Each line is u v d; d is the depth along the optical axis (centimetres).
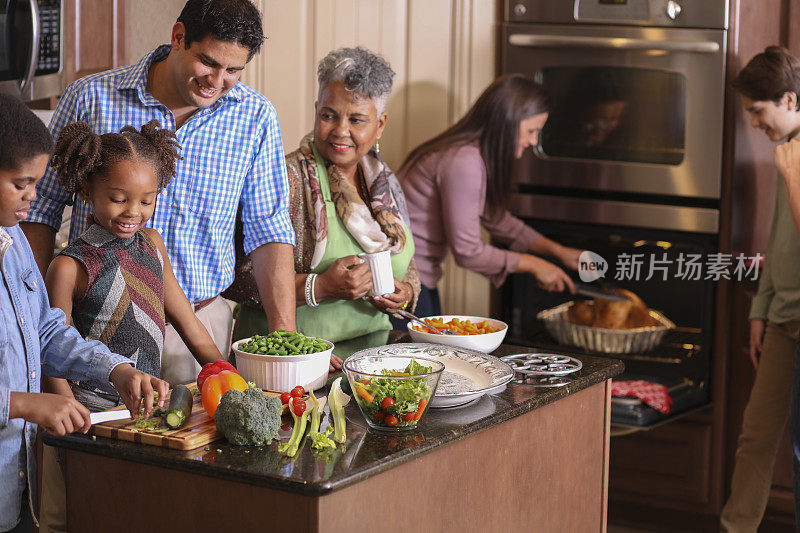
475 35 353
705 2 317
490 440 175
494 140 322
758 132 323
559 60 337
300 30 364
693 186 327
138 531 155
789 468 329
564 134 342
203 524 149
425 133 362
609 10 329
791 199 292
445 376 185
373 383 160
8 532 163
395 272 248
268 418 152
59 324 168
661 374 342
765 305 317
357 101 228
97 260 176
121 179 170
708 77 320
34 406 149
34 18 274
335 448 152
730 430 338
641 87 329
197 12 188
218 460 146
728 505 323
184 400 158
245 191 216
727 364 335
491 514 177
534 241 342
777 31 317
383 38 360
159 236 192
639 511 354
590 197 343
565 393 188
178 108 204
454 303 368
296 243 234
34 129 148
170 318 195
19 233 165
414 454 152
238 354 178
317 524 140
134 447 151
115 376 162
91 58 310
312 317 233
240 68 195
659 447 343
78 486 160
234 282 230
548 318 354
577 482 204
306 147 238
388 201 244
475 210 322
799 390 267
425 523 161
